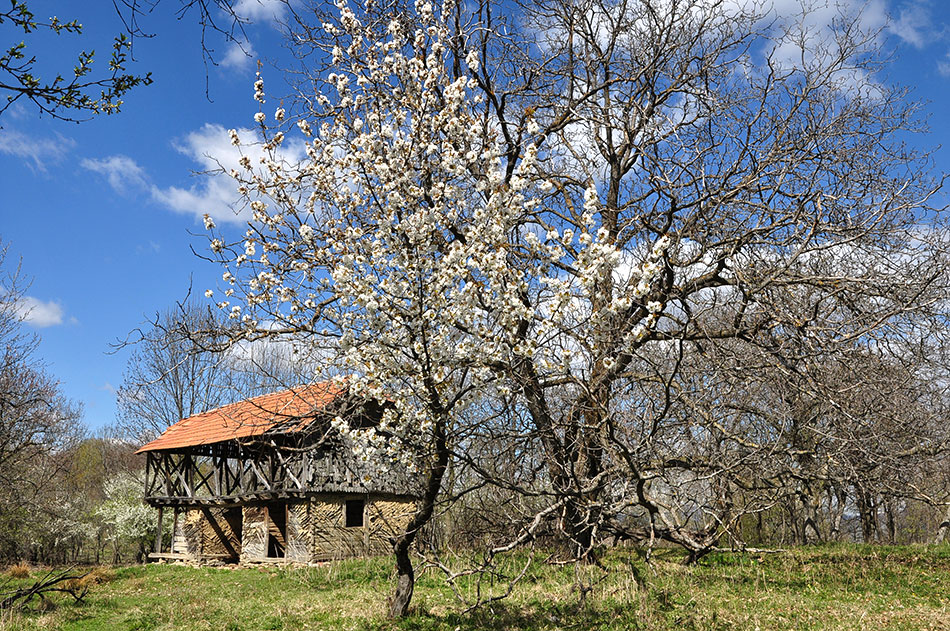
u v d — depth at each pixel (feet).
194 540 76.84
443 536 42.24
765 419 37.96
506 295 24.89
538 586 36.86
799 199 36.86
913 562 46.78
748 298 36.55
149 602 46.83
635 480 26.45
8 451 77.82
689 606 32.78
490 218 26.16
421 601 35.37
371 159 27.84
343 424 26.32
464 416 29.37
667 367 33.55
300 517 62.85
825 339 34.12
